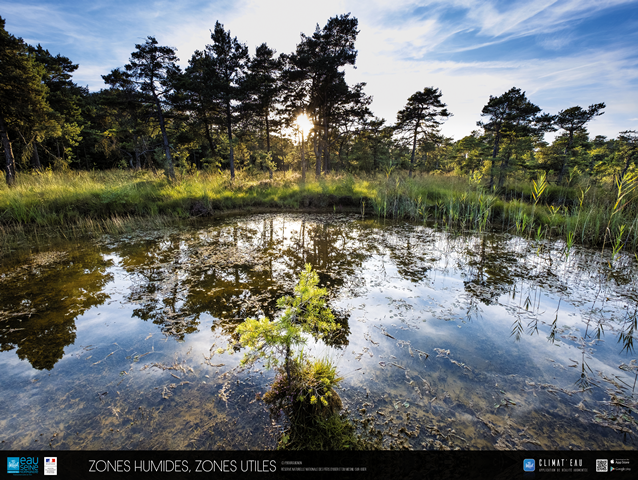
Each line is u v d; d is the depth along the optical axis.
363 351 3.24
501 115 20.72
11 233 8.64
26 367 2.93
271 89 18.95
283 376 2.58
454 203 11.61
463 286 5.10
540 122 20.84
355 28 19.64
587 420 2.34
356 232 9.34
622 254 6.92
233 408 2.41
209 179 15.88
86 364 2.98
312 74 20.27
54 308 4.18
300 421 2.28
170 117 17.06
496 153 22.05
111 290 4.78
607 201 9.49
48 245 7.50
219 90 15.85
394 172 18.33
